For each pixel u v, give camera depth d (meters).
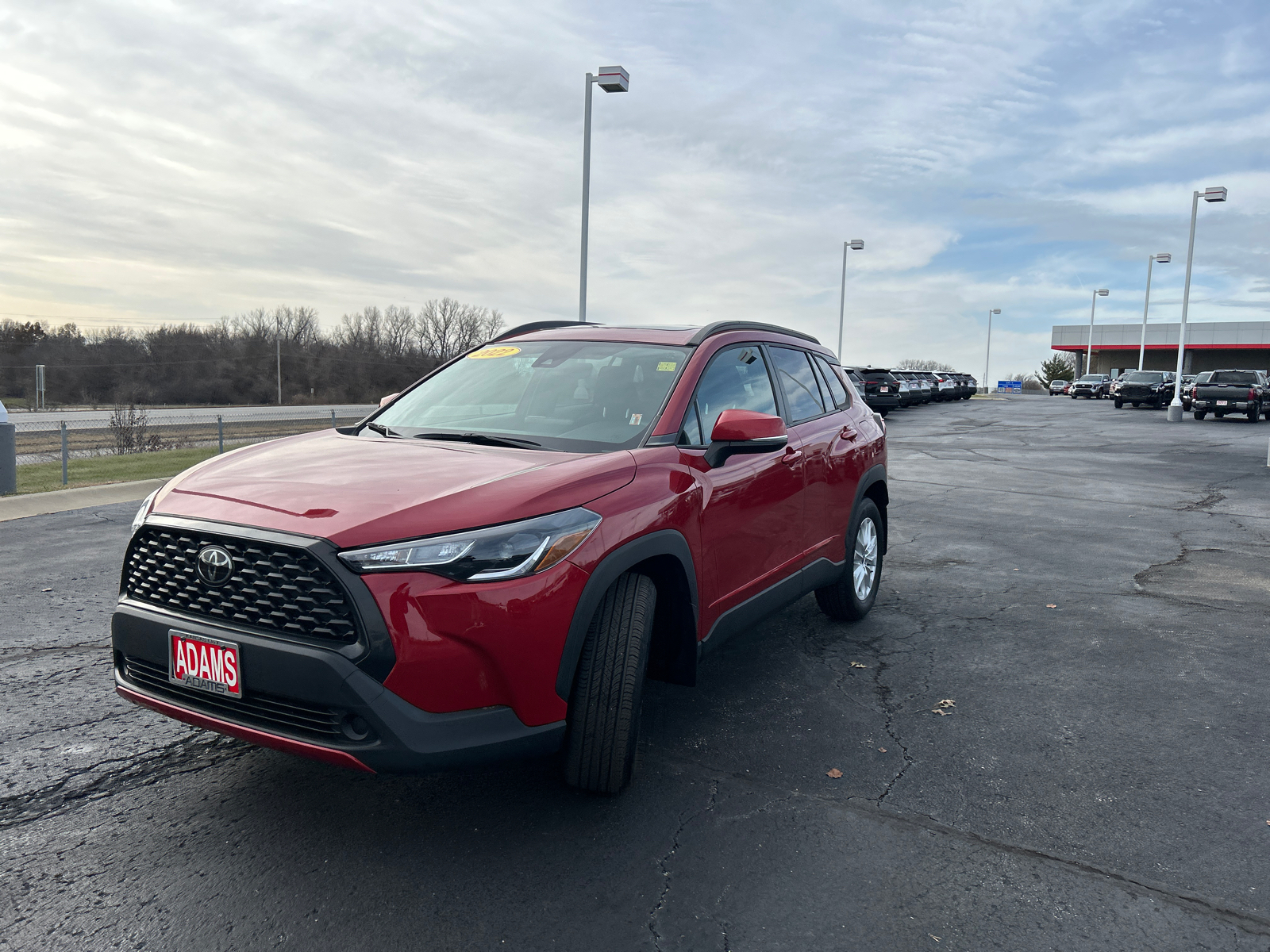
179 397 78.81
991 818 2.94
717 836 2.78
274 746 2.46
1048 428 25.88
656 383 3.62
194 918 2.31
